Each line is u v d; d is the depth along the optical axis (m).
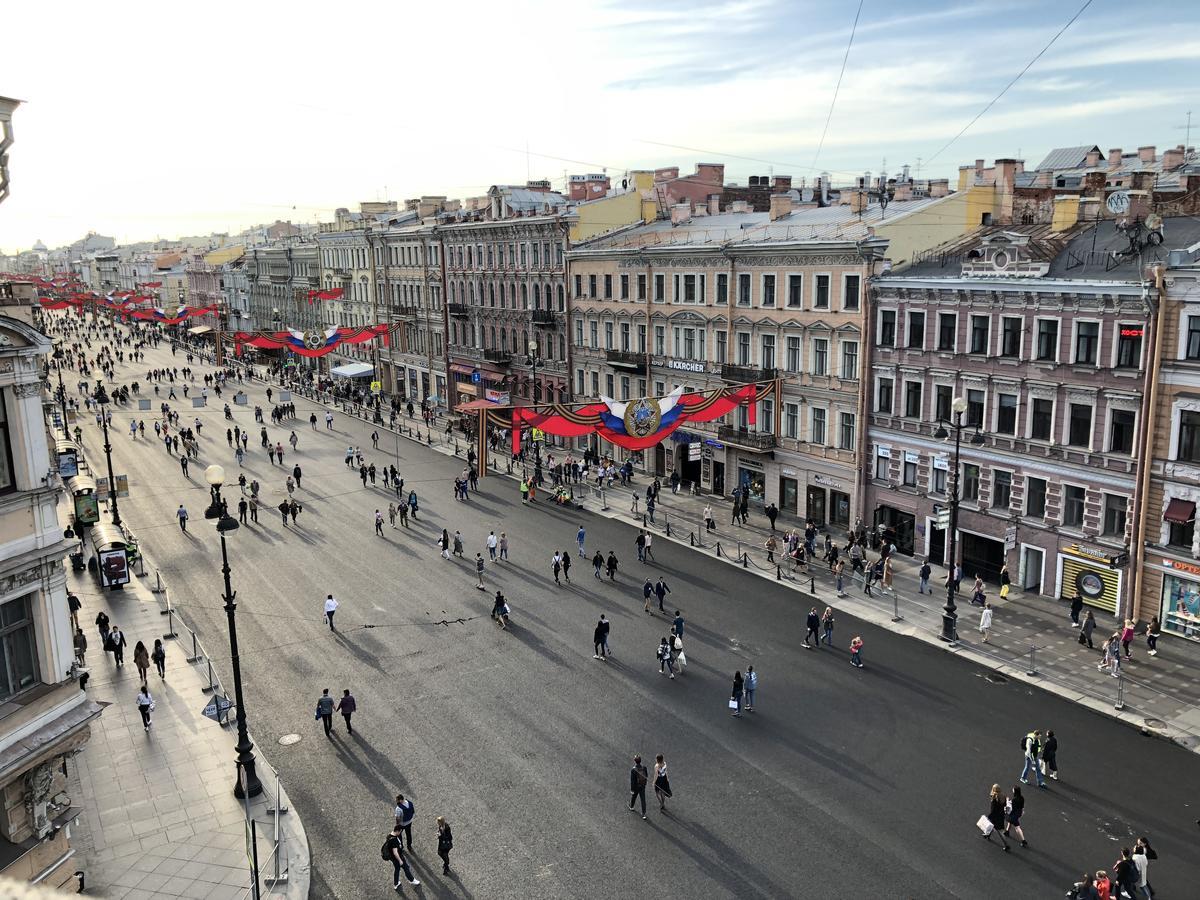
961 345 38.38
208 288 165.75
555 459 62.75
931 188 50.94
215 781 23.69
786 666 30.31
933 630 33.25
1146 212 35.41
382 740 25.59
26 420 16.17
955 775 23.48
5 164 15.45
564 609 35.66
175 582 39.28
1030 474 36.34
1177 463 31.34
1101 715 26.72
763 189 71.31
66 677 17.12
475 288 75.81
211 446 69.94
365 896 19.14
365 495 54.69
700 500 52.50
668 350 55.31
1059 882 19.20
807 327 45.62
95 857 20.45
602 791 22.88
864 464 43.53
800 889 19.06
